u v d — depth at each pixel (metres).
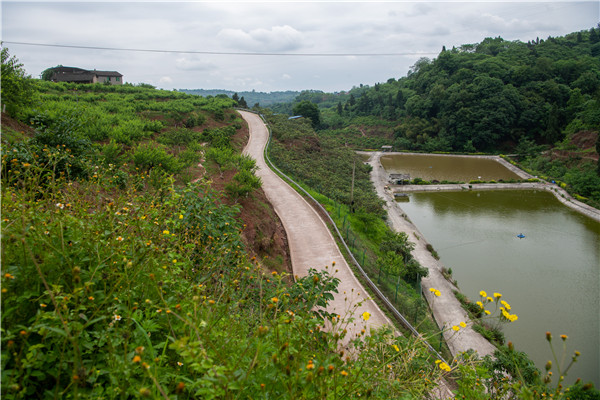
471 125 83.19
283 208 21.11
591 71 96.25
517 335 17.88
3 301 2.15
